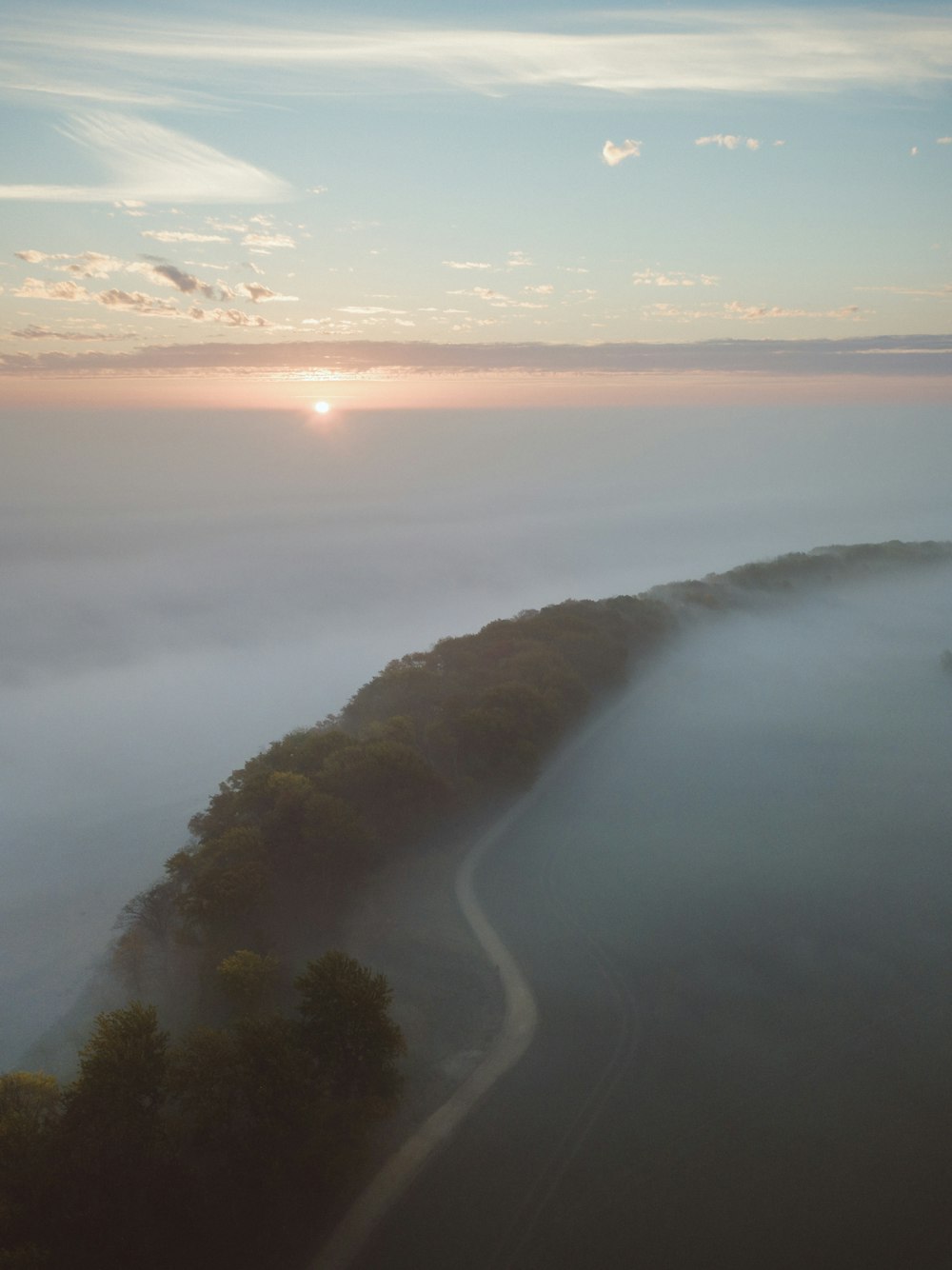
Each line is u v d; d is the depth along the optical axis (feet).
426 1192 126.41
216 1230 116.98
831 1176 129.08
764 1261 115.44
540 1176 129.39
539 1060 154.40
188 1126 129.18
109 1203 115.85
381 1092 138.82
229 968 162.40
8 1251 104.94
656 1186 127.24
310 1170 124.57
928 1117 140.77
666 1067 152.15
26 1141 122.11
